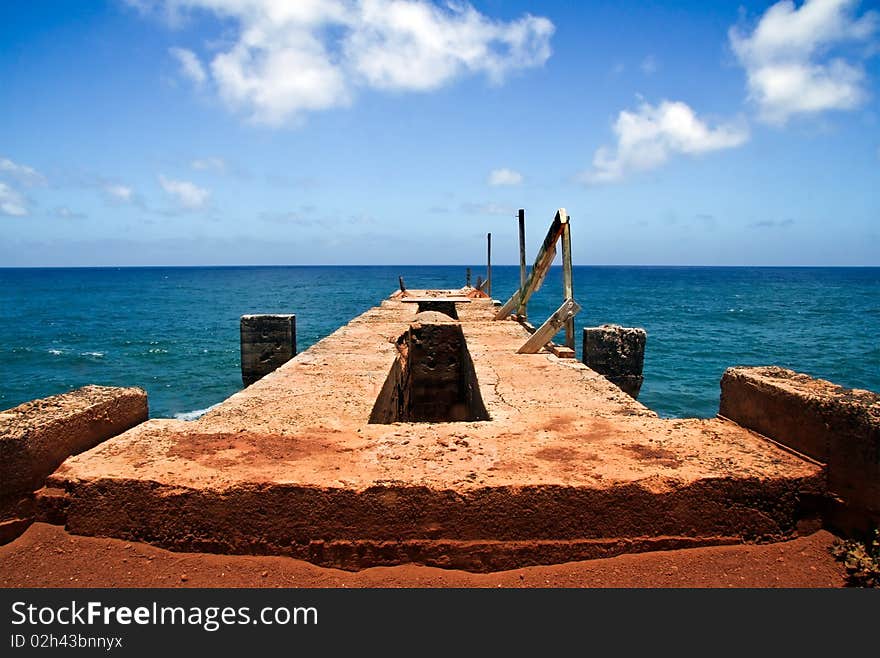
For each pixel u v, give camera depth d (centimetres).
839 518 308
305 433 398
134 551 307
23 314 4534
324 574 299
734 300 6178
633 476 310
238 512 305
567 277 857
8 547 308
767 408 369
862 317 4144
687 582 290
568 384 593
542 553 301
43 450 322
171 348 2716
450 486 301
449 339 1012
